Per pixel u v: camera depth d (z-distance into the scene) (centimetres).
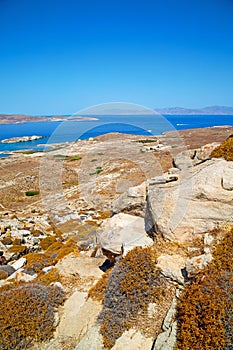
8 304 618
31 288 680
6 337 566
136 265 614
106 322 559
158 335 500
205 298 488
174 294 568
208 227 652
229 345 433
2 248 1218
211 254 571
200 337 453
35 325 590
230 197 658
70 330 586
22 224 1672
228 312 459
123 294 587
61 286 710
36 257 1021
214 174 714
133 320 550
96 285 668
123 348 504
